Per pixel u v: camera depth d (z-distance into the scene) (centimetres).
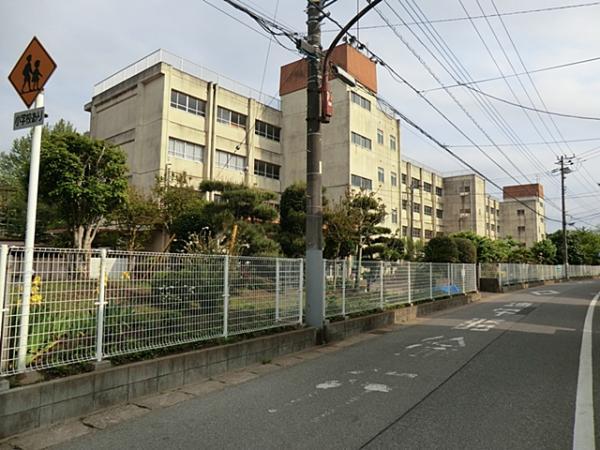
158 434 404
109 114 2916
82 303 480
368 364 686
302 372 637
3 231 2462
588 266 5575
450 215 5275
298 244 1761
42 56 462
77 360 470
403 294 1305
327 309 945
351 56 3206
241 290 705
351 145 3169
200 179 2752
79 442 387
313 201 894
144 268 550
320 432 404
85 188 1656
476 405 476
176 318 586
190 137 2692
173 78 2611
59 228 2314
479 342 861
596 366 652
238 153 3033
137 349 530
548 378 587
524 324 1104
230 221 1662
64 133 1733
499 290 2347
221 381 587
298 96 3341
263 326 751
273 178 3325
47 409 418
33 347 438
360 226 1969
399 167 3841
